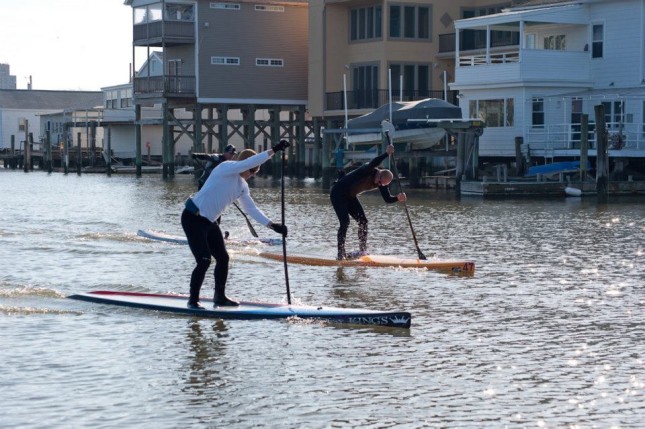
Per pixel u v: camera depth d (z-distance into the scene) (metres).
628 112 54.69
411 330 16.30
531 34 61.97
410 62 68.06
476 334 16.03
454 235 30.69
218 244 17.28
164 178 77.19
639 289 20.36
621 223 34.50
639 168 53.12
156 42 75.44
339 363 14.16
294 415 11.88
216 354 14.61
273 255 24.67
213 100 75.94
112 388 12.90
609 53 57.16
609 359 14.50
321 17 71.31
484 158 60.31
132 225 33.97
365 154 56.44
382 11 67.31
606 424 11.63
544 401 12.47
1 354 14.52
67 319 16.91
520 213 38.91
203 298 18.30
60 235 29.97
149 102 78.50
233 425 11.53
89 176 83.50
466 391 12.87
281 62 77.75
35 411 11.98
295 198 50.09
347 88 70.94
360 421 11.69
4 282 20.83
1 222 35.25
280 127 86.38
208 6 75.31
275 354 14.63
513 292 19.95
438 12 68.62
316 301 18.84
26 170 95.00
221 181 16.75
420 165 58.88
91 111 102.38
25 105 133.00
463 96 61.12
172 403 12.30
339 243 24.06
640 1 55.38
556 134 56.53
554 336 15.95
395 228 32.94
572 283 21.09
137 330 16.09
